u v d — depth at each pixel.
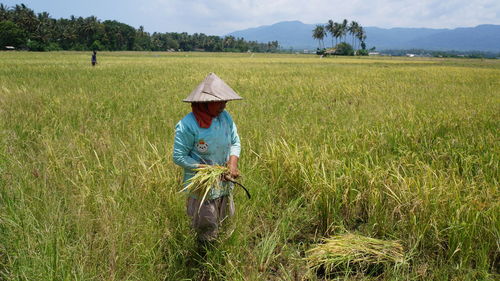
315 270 3.41
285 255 3.56
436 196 3.87
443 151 5.77
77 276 2.82
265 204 4.27
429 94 13.01
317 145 5.98
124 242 3.24
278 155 4.97
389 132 6.75
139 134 6.47
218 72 24.19
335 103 10.74
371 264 3.40
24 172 4.39
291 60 61.16
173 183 4.25
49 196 3.79
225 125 3.33
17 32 99.00
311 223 4.14
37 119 7.52
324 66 38.91
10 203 3.63
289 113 9.05
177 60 51.06
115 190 4.01
